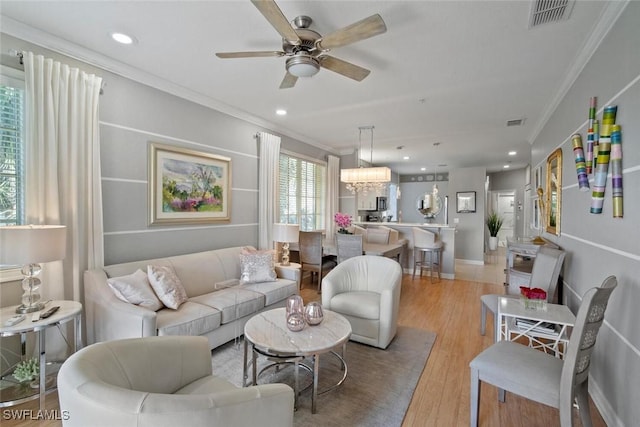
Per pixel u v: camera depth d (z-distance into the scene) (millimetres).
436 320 3650
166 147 3211
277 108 3982
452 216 7840
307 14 2025
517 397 2145
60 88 2361
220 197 3867
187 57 2650
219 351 2760
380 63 2695
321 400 2082
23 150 2281
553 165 3619
